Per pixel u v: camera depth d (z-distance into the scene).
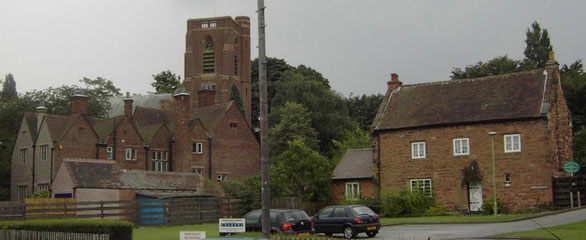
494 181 47.75
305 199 58.97
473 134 53.50
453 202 53.69
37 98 91.81
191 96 114.00
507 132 52.19
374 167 57.50
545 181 50.28
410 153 56.03
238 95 105.88
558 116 53.53
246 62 118.06
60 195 56.25
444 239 31.03
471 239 30.66
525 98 53.16
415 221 45.59
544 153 50.56
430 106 57.25
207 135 74.38
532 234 32.34
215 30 114.25
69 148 67.06
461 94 57.03
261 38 25.98
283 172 58.91
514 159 51.66
